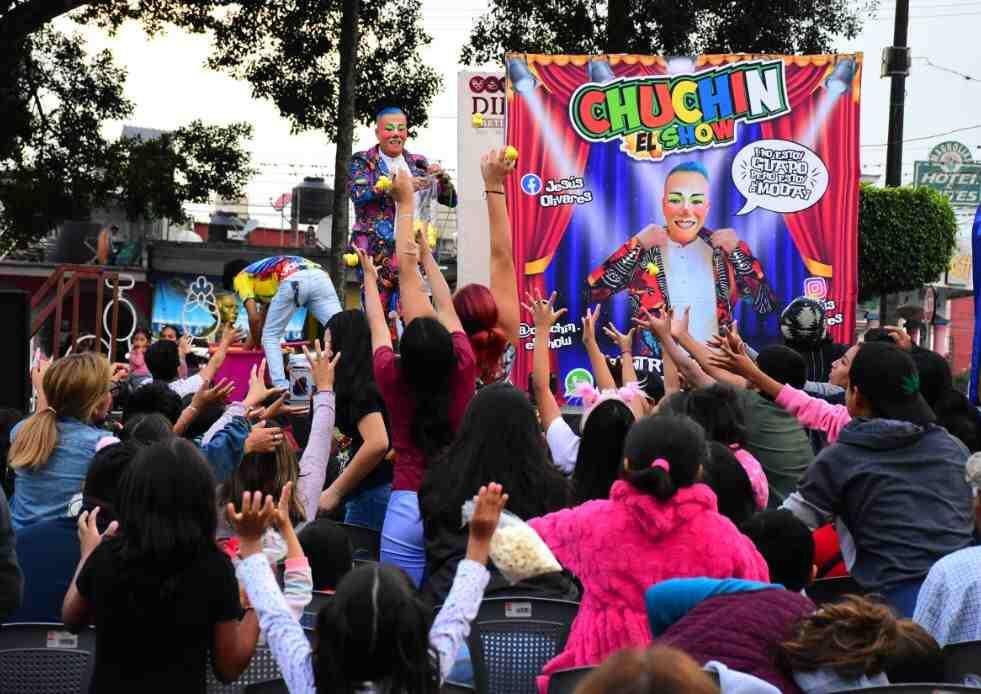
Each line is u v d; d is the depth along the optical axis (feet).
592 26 81.66
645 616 14.01
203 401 21.07
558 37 82.48
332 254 75.41
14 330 29.25
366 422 20.79
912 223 68.80
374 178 37.22
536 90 45.47
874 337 27.48
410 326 18.22
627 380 24.44
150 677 13.24
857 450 17.46
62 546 18.31
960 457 17.63
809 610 12.68
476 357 20.72
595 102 45.44
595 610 14.26
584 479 17.19
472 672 15.31
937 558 16.88
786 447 20.98
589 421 17.20
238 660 13.56
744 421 20.08
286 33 78.95
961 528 17.12
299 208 110.83
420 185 37.40
